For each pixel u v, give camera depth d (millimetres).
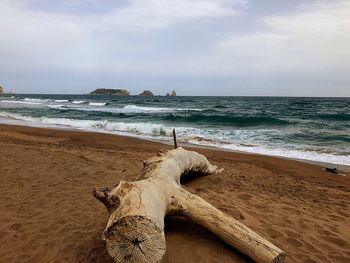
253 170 8281
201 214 3336
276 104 53469
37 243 3447
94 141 12523
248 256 3066
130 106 42562
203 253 3104
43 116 26359
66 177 6156
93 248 3303
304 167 9000
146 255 2531
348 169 9172
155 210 2842
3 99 68938
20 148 9227
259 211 4758
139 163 7723
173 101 66188
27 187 5434
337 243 3877
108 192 3127
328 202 5676
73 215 4191
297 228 4211
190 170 5875
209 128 18859
